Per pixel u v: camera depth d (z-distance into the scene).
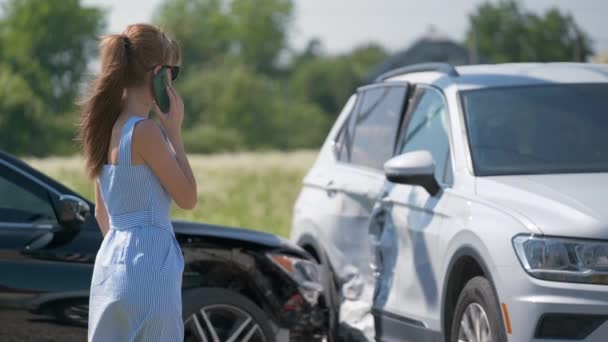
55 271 13.87
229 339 15.02
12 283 13.66
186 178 10.60
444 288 14.23
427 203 15.08
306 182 20.16
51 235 14.03
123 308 10.33
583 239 12.29
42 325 13.74
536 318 12.20
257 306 15.26
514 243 12.61
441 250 14.34
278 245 16.06
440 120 16.12
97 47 10.97
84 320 13.89
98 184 11.07
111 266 10.44
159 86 10.69
